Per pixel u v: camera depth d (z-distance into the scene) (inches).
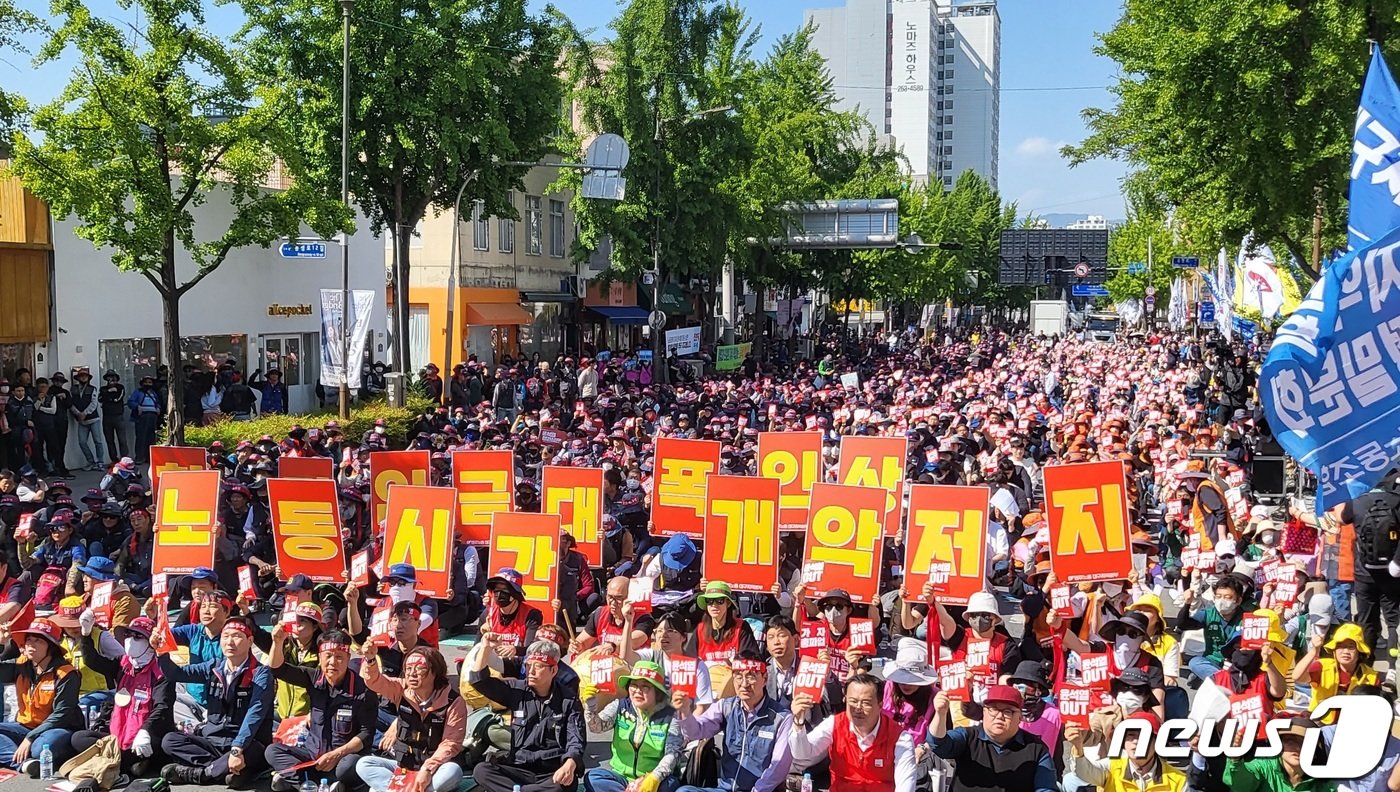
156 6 855.7
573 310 2080.5
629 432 877.2
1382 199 373.1
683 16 1674.5
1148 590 533.0
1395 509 495.5
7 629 454.0
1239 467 749.9
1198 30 888.9
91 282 1052.5
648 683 361.7
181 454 637.3
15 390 905.5
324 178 1211.2
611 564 608.1
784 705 366.0
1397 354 334.3
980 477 685.3
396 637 418.6
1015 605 593.0
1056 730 342.6
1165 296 3690.9
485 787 368.8
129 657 404.5
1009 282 2608.3
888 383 1346.0
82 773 391.9
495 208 1382.9
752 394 1224.8
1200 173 1003.9
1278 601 472.1
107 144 843.4
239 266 1268.5
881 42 7194.9
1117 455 696.4
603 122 1686.8
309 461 643.5
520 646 443.8
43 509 612.4
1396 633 516.4
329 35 1176.8
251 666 405.7
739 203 1798.7
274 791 388.2
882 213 2153.1
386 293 1614.2
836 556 474.0
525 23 1346.0
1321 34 860.6
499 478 608.4
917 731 360.8
